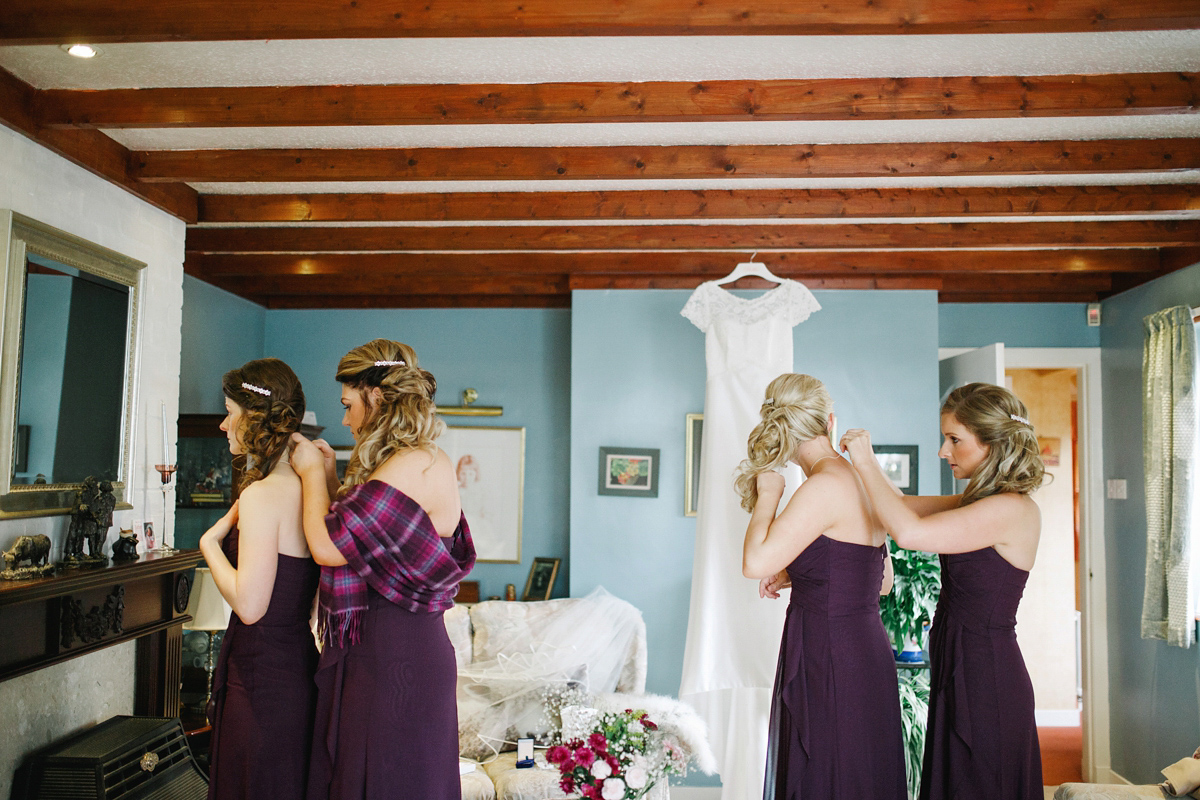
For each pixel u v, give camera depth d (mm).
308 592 2084
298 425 2123
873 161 2965
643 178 3012
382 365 2016
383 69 2455
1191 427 3807
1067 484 6109
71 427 2730
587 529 4453
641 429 4469
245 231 4105
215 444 4020
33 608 2336
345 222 3623
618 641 4148
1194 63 2379
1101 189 3355
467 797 3164
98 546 2641
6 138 2496
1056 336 4996
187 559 3082
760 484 2201
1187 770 2680
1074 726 5840
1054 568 6051
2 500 2412
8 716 2463
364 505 1852
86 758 2496
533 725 3676
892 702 2049
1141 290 4469
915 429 4438
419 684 1896
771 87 2500
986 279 4727
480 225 4027
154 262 3289
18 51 2346
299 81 2541
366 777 1848
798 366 4480
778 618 3195
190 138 2963
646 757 2328
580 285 4543
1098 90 2439
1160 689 4191
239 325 5055
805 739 2014
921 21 1944
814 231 3896
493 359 5309
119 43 2254
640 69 2439
